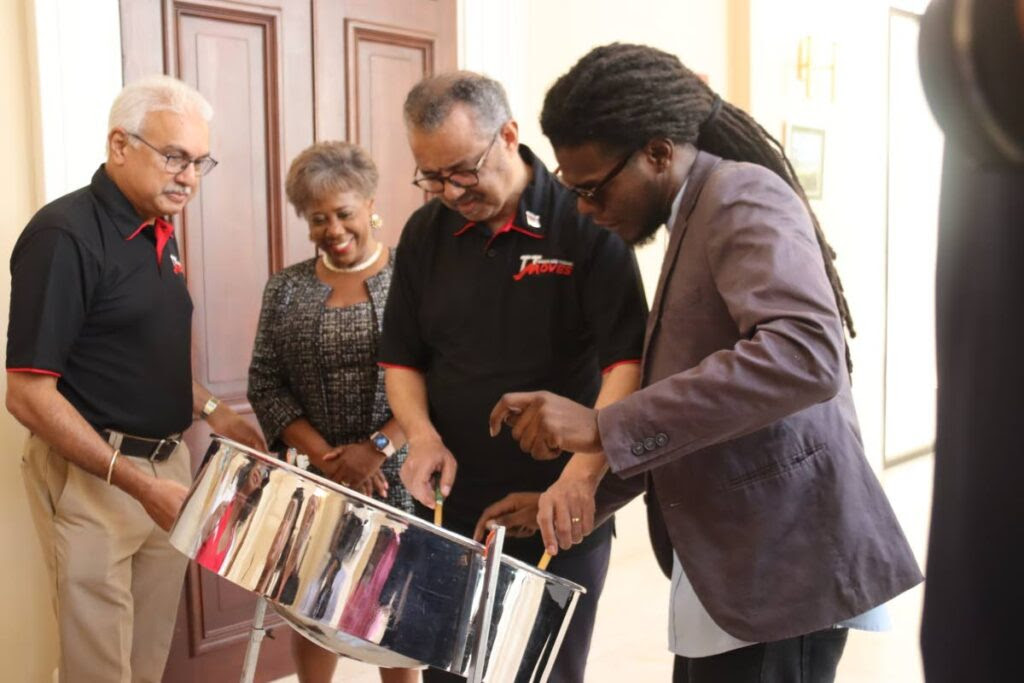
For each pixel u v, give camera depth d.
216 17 2.77
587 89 1.43
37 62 2.45
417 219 2.02
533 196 1.86
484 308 1.89
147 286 2.21
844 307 1.55
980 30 0.39
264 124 2.89
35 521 2.25
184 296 2.33
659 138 1.44
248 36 2.85
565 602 1.39
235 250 2.87
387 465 2.43
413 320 2.04
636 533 4.13
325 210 2.35
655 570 4.00
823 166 4.73
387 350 2.05
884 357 5.30
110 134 2.16
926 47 0.41
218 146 2.81
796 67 4.52
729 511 1.39
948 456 0.57
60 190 2.50
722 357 1.27
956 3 0.40
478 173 1.76
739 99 4.32
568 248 1.84
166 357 2.26
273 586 1.32
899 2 5.30
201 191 2.79
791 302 1.27
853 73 4.88
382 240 3.18
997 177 0.53
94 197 2.16
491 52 3.40
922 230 5.82
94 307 2.13
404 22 3.17
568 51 3.66
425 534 1.29
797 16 4.50
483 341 1.90
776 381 1.24
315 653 2.51
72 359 2.14
